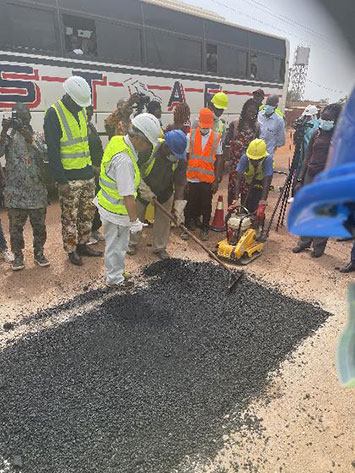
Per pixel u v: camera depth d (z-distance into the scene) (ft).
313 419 7.79
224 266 12.92
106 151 10.81
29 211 12.85
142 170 12.75
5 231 17.67
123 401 8.05
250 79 33.81
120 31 22.74
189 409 7.91
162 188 13.16
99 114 22.50
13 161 12.12
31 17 18.86
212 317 11.19
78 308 11.44
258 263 15.10
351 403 8.23
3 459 6.74
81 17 20.77
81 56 21.03
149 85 25.00
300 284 13.53
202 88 29.14
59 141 12.16
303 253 16.26
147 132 10.08
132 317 11.04
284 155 45.24
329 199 1.54
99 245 16.05
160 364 9.18
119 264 12.05
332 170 1.64
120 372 8.88
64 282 12.96
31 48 19.08
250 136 17.61
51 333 10.23
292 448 7.13
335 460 6.92
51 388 8.35
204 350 9.75
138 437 7.22
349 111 1.80
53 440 7.11
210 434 7.34
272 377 8.91
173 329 10.55
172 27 25.85
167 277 13.57
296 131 17.53
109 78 22.57
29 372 8.80
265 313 11.53
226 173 34.50
